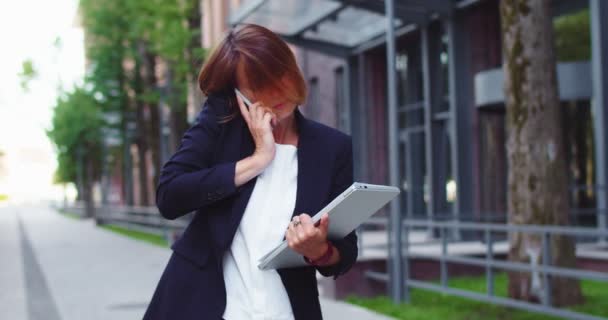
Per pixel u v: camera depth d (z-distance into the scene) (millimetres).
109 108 25625
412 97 16594
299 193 1627
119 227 28156
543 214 6531
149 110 24328
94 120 27953
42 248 17250
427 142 14156
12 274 11594
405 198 17141
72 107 29219
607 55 10352
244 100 1595
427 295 7914
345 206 1488
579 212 10039
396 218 7414
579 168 11531
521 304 5715
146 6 17344
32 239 21156
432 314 6648
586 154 11359
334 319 6551
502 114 12719
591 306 6531
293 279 1639
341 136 1723
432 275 8992
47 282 10320
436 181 14133
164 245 17484
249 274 1609
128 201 28797
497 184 13047
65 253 15570
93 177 44656
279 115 1626
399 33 15203
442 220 13562
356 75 17250
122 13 22266
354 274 7953
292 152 1657
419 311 6828
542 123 6543
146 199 27812
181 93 18688
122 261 13352
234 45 1588
